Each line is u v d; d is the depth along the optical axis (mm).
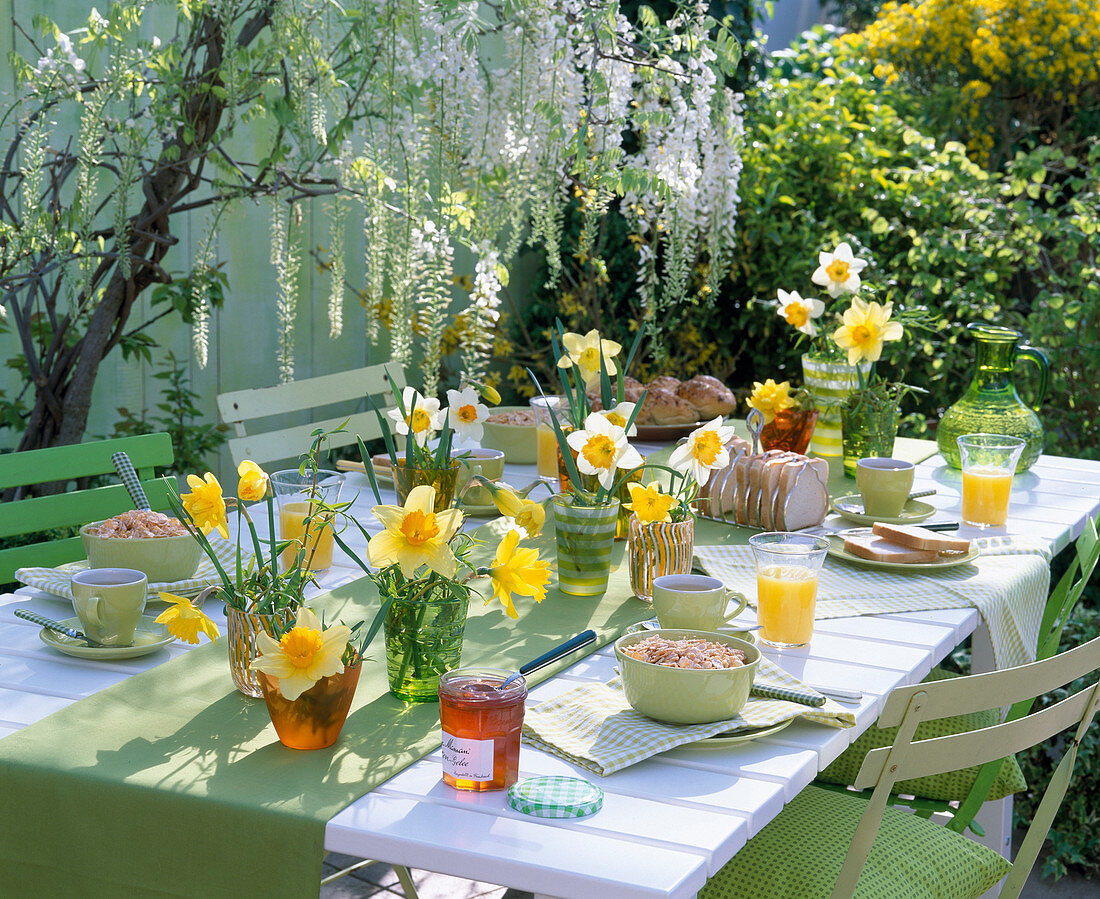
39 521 1956
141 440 2131
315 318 4168
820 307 2611
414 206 2703
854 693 1304
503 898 2377
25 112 2814
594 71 2586
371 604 1626
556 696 1299
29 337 2855
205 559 1777
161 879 1070
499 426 2609
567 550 1685
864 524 2100
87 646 1431
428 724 1233
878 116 5062
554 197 2912
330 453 2885
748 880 1453
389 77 2547
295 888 1018
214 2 2609
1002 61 5766
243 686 1300
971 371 4367
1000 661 1719
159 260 2961
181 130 2734
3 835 1124
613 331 4973
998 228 4426
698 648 1241
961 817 1822
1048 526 2121
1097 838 2668
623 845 979
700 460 1680
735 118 3006
